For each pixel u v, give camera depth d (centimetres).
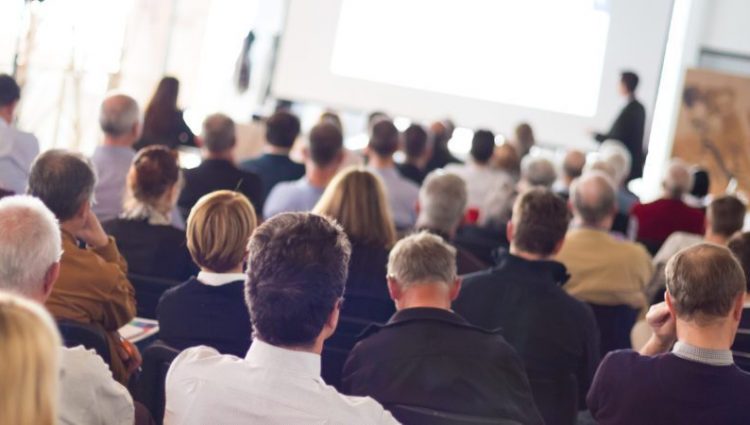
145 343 358
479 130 689
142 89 1057
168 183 404
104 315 313
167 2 1056
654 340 304
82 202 325
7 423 130
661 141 1295
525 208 371
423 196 479
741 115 1238
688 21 1295
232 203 310
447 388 277
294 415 221
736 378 266
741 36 1291
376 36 1094
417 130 731
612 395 277
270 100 1107
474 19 1097
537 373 355
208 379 225
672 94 1295
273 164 662
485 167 696
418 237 307
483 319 360
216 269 309
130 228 399
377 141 625
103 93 1023
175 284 386
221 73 1196
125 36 1035
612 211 480
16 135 563
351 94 1097
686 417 267
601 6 1097
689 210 694
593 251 466
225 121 561
